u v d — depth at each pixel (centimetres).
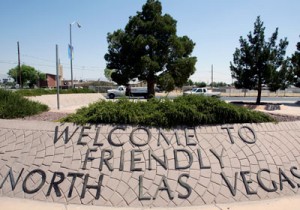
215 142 628
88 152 596
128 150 596
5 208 499
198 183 556
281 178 594
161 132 632
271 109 2123
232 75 2506
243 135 655
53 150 609
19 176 574
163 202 525
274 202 539
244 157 611
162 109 676
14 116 972
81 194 535
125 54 2820
